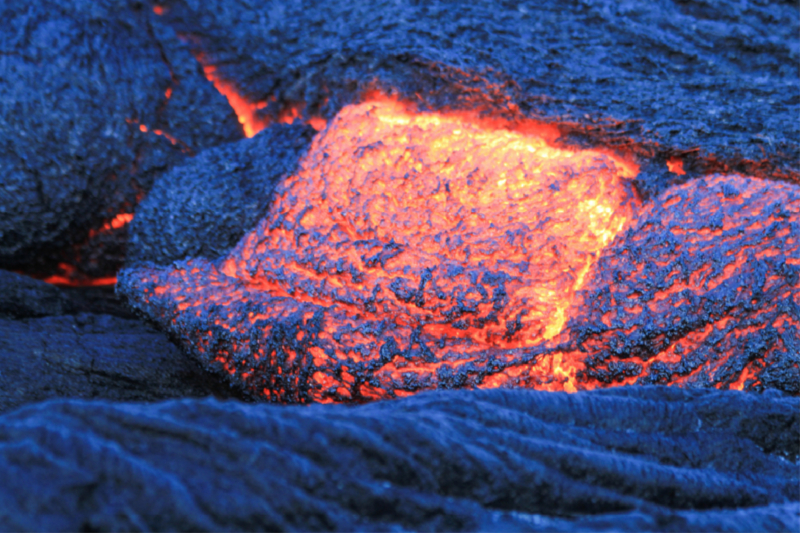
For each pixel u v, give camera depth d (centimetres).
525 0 345
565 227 331
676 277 324
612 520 287
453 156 336
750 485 298
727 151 338
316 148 343
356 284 331
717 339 322
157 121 350
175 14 352
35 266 355
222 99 353
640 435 300
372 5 349
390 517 284
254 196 342
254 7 352
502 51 344
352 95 350
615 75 343
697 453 300
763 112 339
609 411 301
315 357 329
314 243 334
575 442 297
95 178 348
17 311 346
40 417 286
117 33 348
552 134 345
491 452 291
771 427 304
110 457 261
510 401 300
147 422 285
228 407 291
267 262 336
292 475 279
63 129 344
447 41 345
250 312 331
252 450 281
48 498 244
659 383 324
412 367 327
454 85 346
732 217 325
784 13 342
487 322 327
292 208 338
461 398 298
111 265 357
